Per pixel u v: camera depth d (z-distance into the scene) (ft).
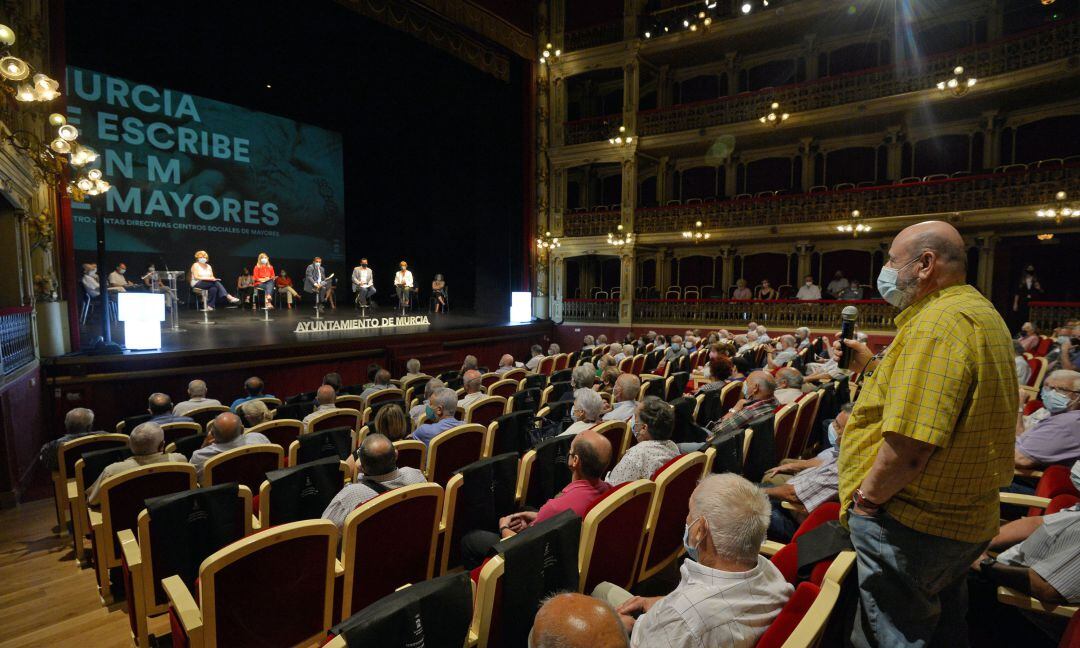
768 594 5.27
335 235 63.72
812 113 51.60
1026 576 7.64
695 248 63.93
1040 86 43.09
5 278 24.30
